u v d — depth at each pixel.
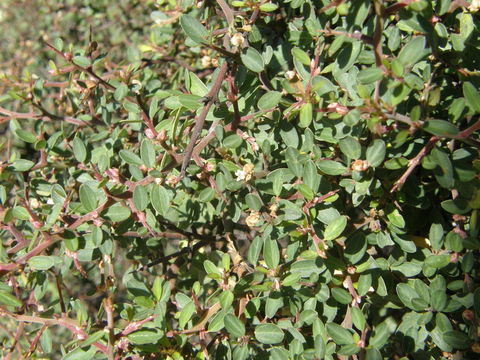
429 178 0.23
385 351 0.22
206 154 0.25
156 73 0.34
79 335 0.20
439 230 0.20
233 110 0.22
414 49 0.17
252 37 0.22
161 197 0.20
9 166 0.24
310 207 0.20
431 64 0.21
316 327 0.20
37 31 0.56
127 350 0.20
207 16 0.26
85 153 0.24
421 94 0.18
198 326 0.20
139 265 0.29
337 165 0.20
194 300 0.21
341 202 0.23
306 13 0.23
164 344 0.20
